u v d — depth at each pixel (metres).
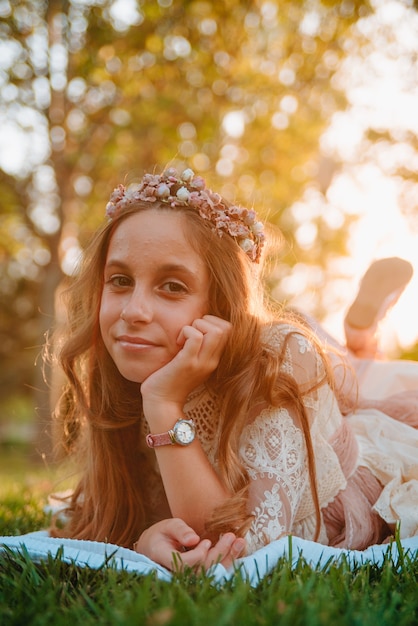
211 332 2.05
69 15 10.15
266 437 2.10
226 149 11.41
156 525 1.95
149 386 2.04
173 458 1.99
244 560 1.79
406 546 2.12
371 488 2.38
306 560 1.90
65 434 2.72
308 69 10.63
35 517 3.24
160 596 1.47
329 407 2.32
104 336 2.16
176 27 10.30
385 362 2.99
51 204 11.62
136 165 11.07
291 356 2.21
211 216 2.20
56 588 1.60
